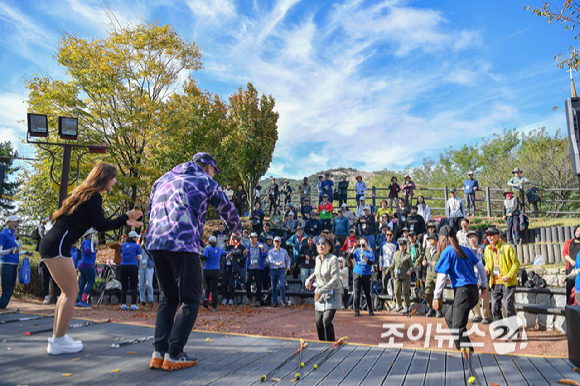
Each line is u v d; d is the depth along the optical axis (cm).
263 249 1198
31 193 1823
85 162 1664
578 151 344
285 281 1288
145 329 424
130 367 289
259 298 1155
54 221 327
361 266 1029
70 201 325
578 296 640
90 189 328
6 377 263
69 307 324
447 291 998
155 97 1917
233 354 332
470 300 446
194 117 2041
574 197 2258
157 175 1834
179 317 286
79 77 1698
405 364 307
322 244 554
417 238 1170
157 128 1775
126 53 1775
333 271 539
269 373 281
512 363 311
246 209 2742
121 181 1734
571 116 354
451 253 456
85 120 1675
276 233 1684
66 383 251
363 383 264
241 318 944
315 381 266
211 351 342
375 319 974
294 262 1370
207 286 1088
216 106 2506
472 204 1848
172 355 283
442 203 2908
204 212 304
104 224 323
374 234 1420
